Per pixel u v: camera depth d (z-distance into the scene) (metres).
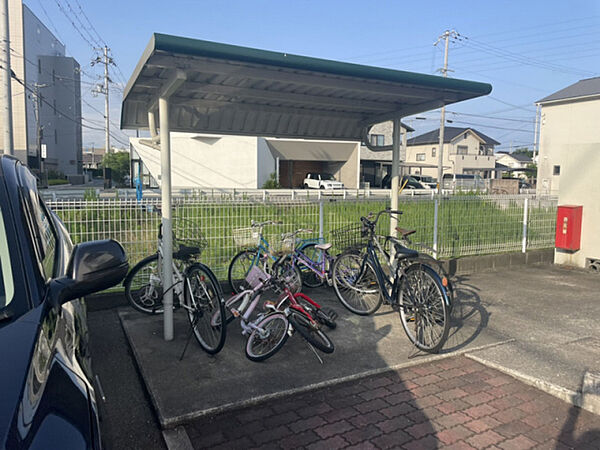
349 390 3.55
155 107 4.77
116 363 3.99
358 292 5.41
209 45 3.39
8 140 16.06
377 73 4.14
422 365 4.02
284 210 6.55
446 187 32.66
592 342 4.52
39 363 1.32
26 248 1.79
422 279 4.36
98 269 1.80
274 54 3.65
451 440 2.92
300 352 4.18
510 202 8.19
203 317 4.18
